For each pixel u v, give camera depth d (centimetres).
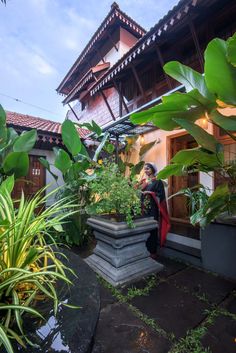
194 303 215
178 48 448
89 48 830
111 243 270
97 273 278
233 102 153
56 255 154
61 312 94
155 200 336
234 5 347
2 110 337
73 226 380
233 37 117
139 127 493
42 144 578
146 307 209
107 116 769
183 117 176
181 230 414
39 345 76
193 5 297
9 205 116
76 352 75
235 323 185
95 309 98
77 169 377
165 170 220
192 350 157
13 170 285
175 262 317
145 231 287
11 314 82
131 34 761
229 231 264
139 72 559
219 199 194
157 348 159
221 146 169
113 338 168
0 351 72
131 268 268
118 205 277
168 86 472
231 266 262
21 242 98
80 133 757
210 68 139
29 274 85
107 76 534
